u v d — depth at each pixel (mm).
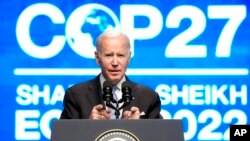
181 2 15391
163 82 15328
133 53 15328
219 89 15320
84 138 7363
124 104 8648
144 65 15328
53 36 15375
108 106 8617
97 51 9352
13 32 15375
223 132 15273
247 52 15406
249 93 15328
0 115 15266
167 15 15391
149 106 9633
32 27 15391
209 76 15344
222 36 15398
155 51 15344
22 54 15344
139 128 7398
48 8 15391
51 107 15273
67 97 9688
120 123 7414
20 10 15375
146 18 15352
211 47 15391
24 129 15234
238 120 15312
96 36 15391
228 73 15352
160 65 15344
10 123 15242
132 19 15344
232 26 15422
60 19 15375
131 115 8336
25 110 15250
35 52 15344
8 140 15234
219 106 15312
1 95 15297
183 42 15352
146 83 15328
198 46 15391
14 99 15289
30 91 15289
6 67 15328
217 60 15375
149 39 15344
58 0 15398
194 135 15234
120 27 15352
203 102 15297
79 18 15391
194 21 15375
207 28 15398
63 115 9648
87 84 9742
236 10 15430
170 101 15289
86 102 9562
